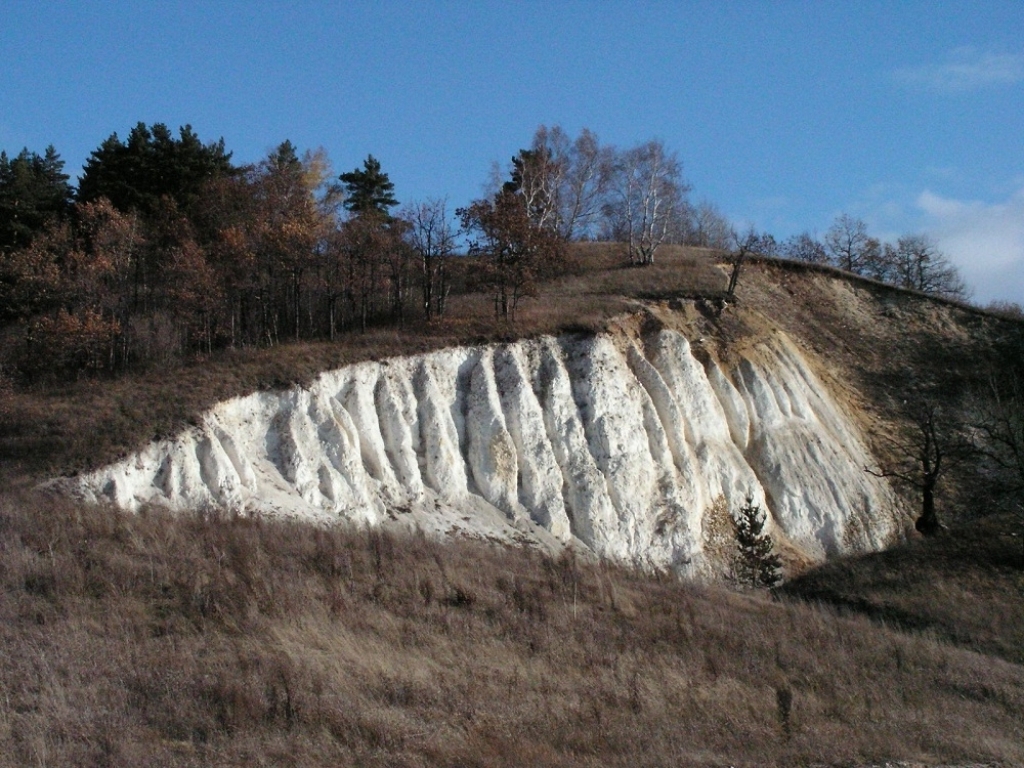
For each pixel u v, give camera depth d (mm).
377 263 50469
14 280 50281
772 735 20641
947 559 40562
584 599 28609
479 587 27781
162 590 24266
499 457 38438
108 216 53125
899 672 26422
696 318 49781
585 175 73062
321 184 71688
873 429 51031
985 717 23922
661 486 41031
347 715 18656
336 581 26109
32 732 17094
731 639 26938
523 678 21922
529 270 49188
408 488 36406
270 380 36781
